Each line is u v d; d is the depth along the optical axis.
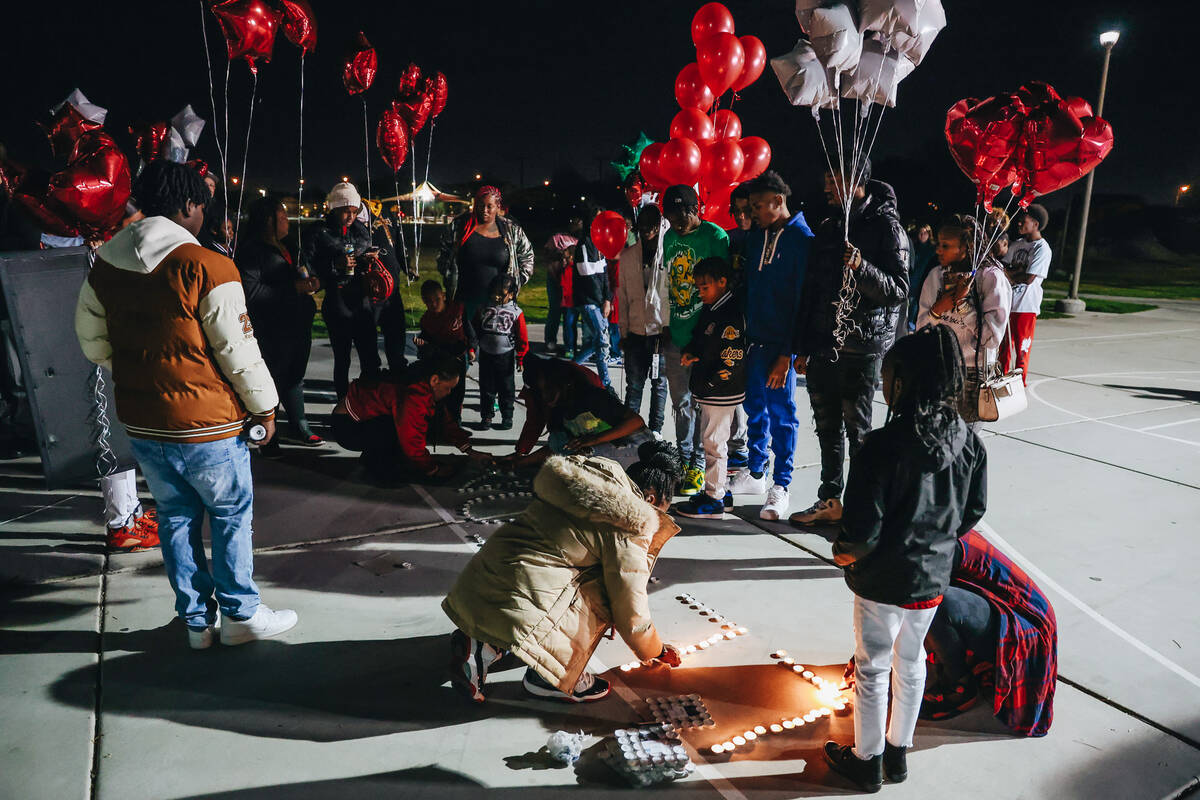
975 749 2.79
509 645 2.77
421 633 3.50
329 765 2.66
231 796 2.51
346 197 6.21
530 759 2.71
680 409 5.24
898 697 2.52
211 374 2.97
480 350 6.49
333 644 3.41
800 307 4.43
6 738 2.76
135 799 2.49
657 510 3.09
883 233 4.15
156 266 2.81
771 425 4.89
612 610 2.85
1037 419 7.32
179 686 3.09
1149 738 2.85
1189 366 10.09
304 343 5.94
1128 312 16.17
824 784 2.63
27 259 3.51
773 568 4.20
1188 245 39.78
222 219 6.09
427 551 4.33
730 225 5.64
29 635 3.43
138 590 3.85
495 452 6.07
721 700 3.09
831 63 3.77
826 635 3.56
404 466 5.34
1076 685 3.17
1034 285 6.84
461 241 6.43
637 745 2.70
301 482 5.35
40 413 3.67
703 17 5.26
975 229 3.86
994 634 2.77
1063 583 4.04
